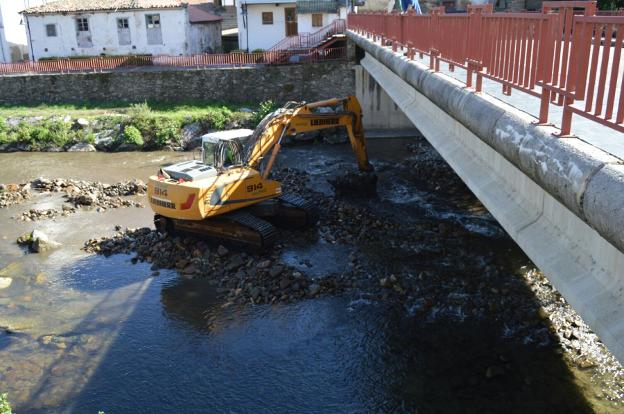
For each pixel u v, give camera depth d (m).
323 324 12.70
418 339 11.95
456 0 34.59
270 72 33.28
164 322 13.09
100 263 16.19
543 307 12.71
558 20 5.23
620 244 3.90
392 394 10.41
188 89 33.91
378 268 15.05
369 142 30.59
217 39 43.88
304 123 18.70
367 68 24.83
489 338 11.79
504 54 6.64
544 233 5.90
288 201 17.53
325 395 10.50
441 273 14.61
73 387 10.95
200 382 11.01
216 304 13.81
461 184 22.31
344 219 18.53
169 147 30.30
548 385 10.27
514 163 6.03
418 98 13.30
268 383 10.89
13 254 16.97
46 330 12.88
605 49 4.47
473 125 7.21
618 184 3.96
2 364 11.67
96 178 25.00
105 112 32.56
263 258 15.78
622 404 9.68
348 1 37.78
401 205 20.22
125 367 11.52
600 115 4.60
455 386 10.48
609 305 4.55
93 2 38.50
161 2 37.97
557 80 5.36
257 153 17.06
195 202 15.45
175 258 16.12
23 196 22.00
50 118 31.45
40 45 38.72
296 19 38.78
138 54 38.59
